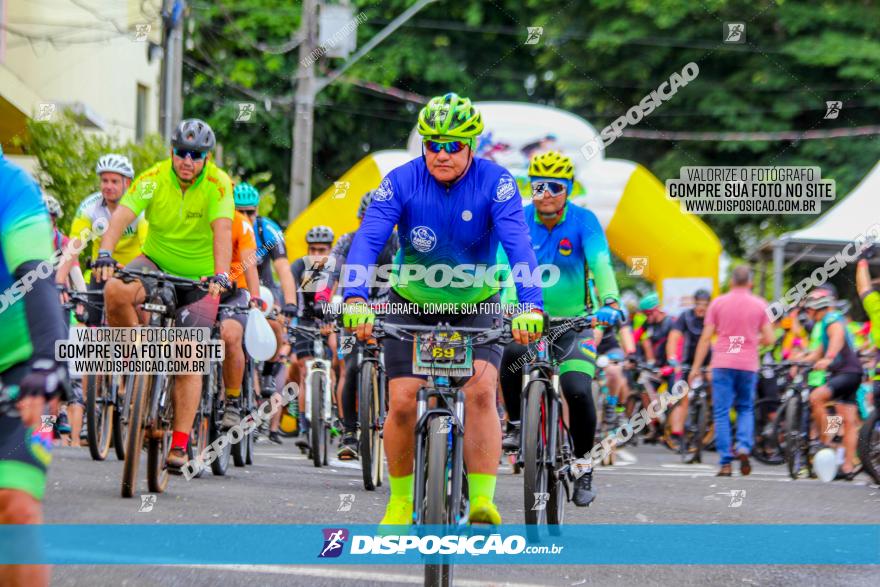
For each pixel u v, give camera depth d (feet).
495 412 36.40
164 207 51.47
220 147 141.38
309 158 131.85
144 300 48.55
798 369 83.66
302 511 46.91
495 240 37.45
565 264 47.73
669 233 117.91
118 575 32.96
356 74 170.50
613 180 116.98
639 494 60.08
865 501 60.85
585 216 47.42
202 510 45.50
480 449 36.17
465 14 168.76
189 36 165.37
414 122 175.63
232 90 175.73
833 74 155.94
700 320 98.73
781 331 100.01
